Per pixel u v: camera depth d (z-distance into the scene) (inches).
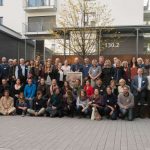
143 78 602.5
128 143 363.9
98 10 1348.4
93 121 551.8
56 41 1311.5
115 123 528.7
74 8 1285.7
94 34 1160.8
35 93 633.0
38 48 1610.5
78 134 418.9
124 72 620.7
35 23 1670.8
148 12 1643.7
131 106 569.6
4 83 649.0
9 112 626.5
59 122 532.1
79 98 603.2
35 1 1668.3
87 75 636.7
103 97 588.7
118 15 1552.7
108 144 356.8
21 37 1333.7
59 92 612.4
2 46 1131.3
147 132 440.1
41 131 438.9
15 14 1706.4
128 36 1282.0
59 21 1359.5
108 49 1268.5
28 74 647.1
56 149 329.1
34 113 616.1
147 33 1233.4
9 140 374.9
